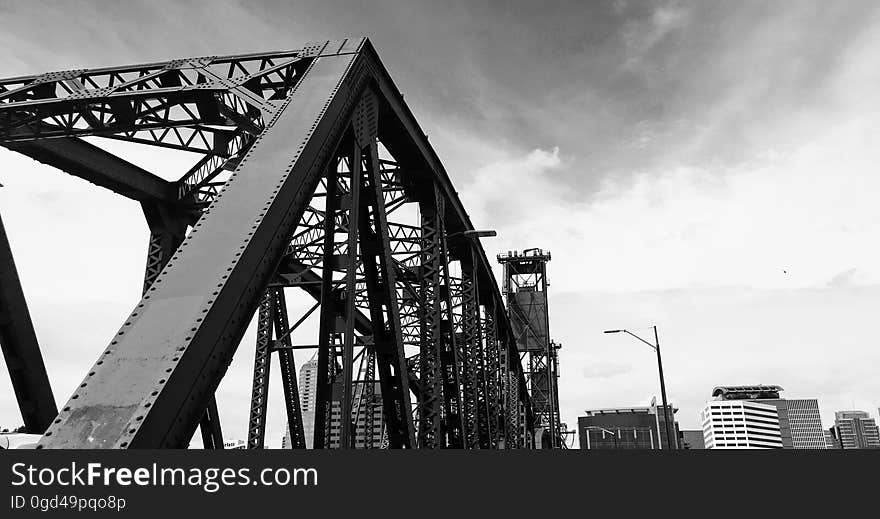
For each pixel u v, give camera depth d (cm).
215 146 1672
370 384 2502
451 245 3077
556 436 7494
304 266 2230
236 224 1029
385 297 1655
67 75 1521
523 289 7688
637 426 12031
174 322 866
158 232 1764
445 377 2353
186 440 823
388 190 2409
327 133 1324
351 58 1511
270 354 2092
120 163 1645
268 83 1551
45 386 1522
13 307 1448
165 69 1503
